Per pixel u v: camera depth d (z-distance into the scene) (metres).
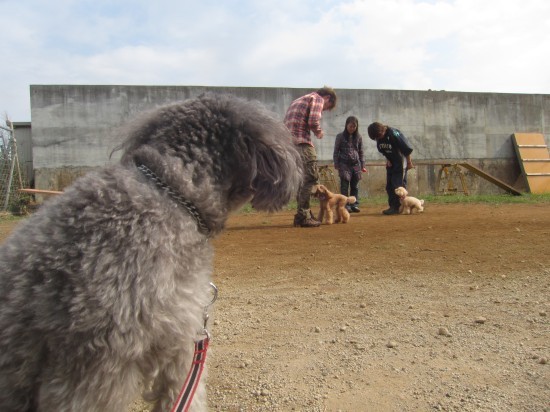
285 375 3.01
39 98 15.98
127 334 1.58
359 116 18.97
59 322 1.51
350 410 2.59
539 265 5.52
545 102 21.61
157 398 1.87
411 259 6.12
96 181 1.76
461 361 3.10
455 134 20.30
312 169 8.97
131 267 1.62
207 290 1.96
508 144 21.12
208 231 1.93
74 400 1.54
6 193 14.53
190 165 1.90
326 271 5.65
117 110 16.62
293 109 8.50
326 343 3.48
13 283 1.57
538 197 16.16
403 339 3.49
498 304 4.19
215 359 3.27
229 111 2.07
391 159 11.88
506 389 2.71
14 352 1.54
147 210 1.71
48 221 1.67
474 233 7.99
